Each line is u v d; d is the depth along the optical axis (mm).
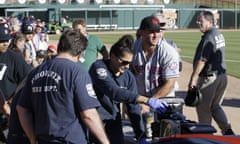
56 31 64250
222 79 9125
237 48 35844
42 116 4785
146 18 6910
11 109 5285
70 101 4695
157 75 7043
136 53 7121
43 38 16516
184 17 81375
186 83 17359
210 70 9008
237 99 14133
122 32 67625
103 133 4773
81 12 76625
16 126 5246
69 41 4820
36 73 4836
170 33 63750
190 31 70812
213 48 8906
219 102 9273
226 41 44812
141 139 5648
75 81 4688
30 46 12078
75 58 4879
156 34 6871
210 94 9094
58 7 74688
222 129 9227
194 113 11742
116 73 6023
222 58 9078
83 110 4699
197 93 7520
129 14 78875
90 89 4750
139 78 7141
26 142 5246
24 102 4961
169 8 81688
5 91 7293
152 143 5102
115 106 6254
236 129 10367
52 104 4715
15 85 7383
